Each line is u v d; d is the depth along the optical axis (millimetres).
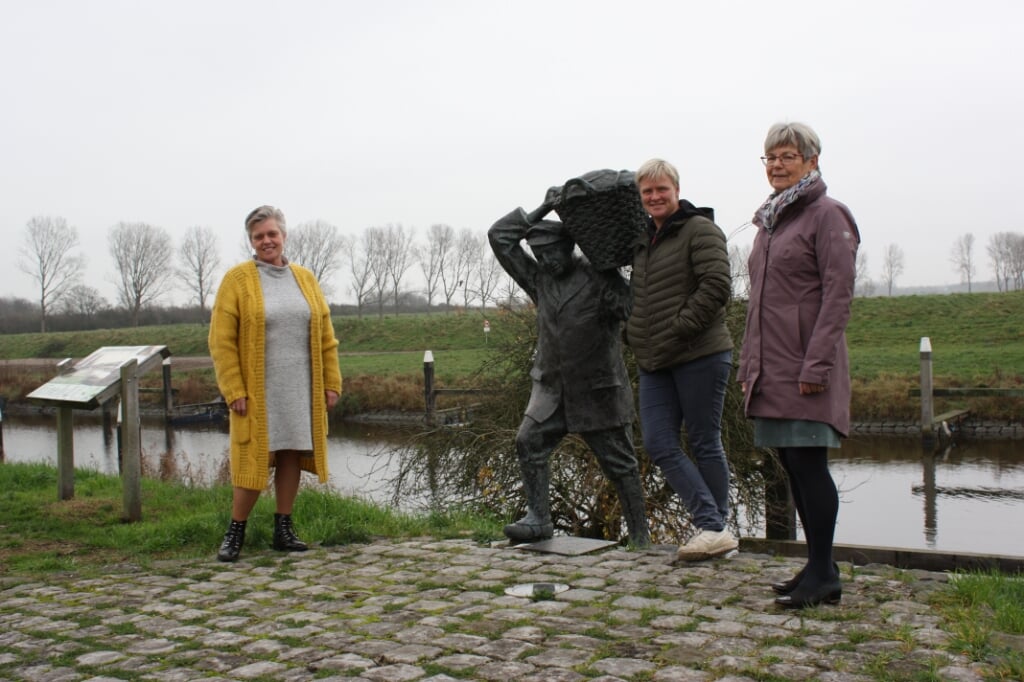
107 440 24500
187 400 34094
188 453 20688
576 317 5539
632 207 5277
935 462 18312
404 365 35469
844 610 3869
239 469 5539
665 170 4945
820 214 3938
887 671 3123
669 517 9891
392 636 3764
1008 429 21797
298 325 5770
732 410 9914
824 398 3904
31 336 68875
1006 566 4570
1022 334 37188
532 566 5039
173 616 4215
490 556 5363
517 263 5770
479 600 4328
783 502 9625
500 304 11234
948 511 13367
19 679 3348
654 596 4266
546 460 5793
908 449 20094
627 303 5469
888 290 110938
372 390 27297
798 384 3943
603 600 4234
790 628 3668
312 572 5094
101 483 8914
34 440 24594
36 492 8180
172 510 7332
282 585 4797
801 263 3984
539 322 5730
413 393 26438
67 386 7414
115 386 7000
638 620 3873
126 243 81750
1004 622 3576
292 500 5859
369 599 4422
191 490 8336
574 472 9945
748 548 5504
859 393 23688
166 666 3465
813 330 3920
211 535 6141
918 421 22344
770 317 4051
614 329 5598
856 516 13125
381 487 13102
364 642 3688
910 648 3350
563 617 3969
